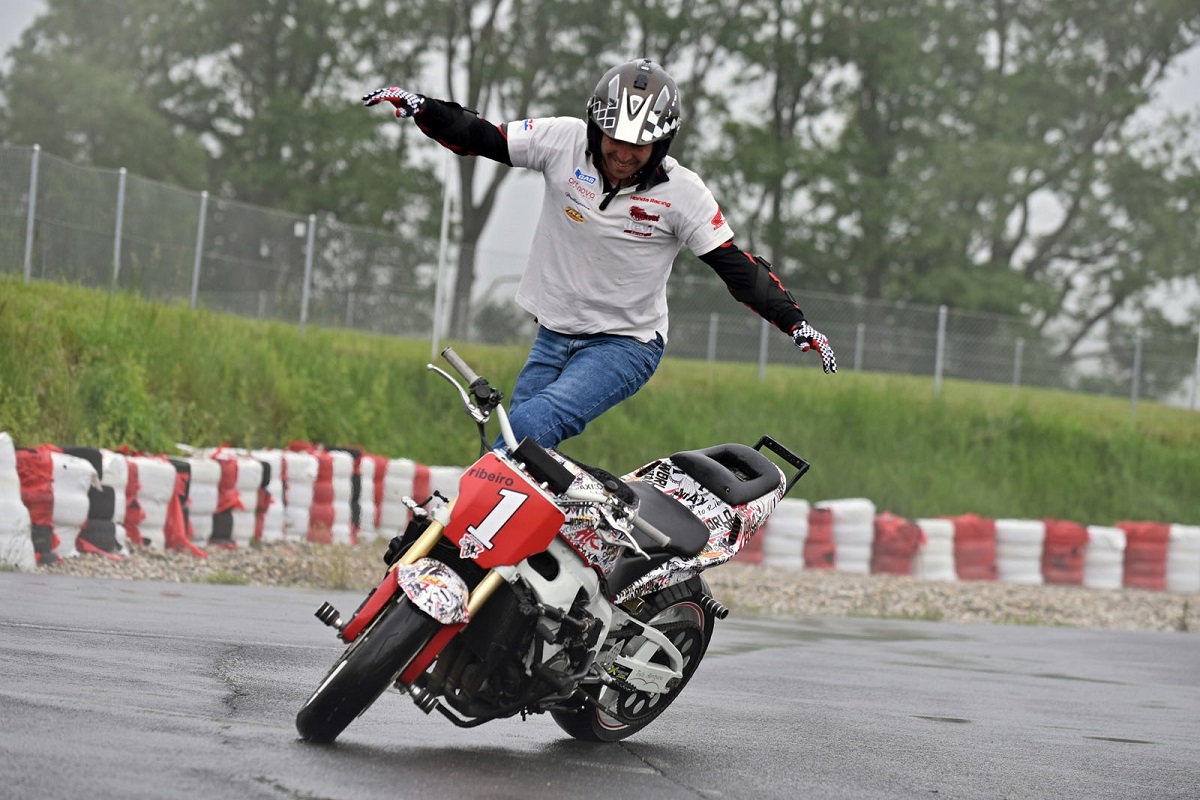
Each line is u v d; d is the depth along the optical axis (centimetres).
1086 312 18962
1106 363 10619
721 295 9894
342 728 1658
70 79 17388
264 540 4850
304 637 2792
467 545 1672
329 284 8194
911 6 19250
